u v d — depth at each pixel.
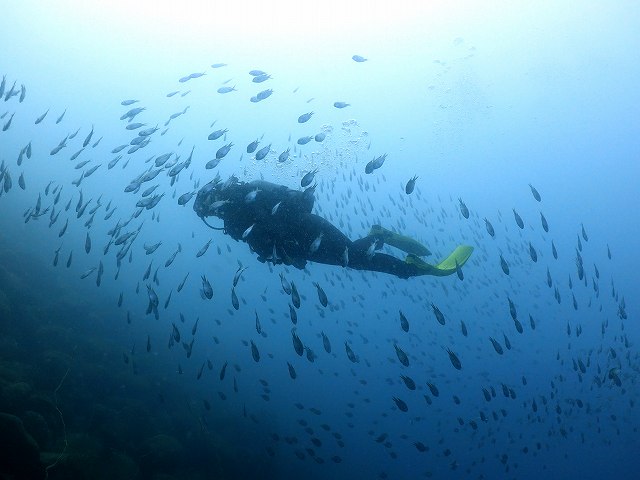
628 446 23.09
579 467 22.62
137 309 18.66
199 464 10.21
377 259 5.37
